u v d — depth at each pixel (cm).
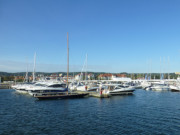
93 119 2177
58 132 1706
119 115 2389
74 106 3116
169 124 1944
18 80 12369
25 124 1980
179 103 3444
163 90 6819
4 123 2022
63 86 4597
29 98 4297
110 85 5134
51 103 3459
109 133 1666
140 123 1988
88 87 5797
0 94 5362
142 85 8350
